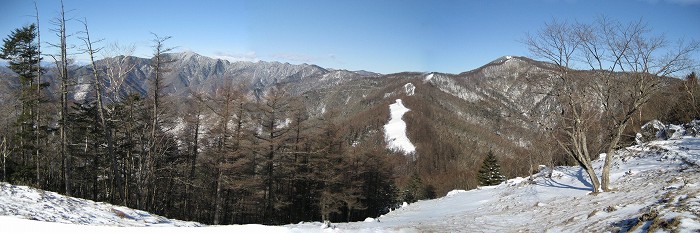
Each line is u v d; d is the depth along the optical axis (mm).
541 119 16234
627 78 14008
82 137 31312
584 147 14977
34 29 28312
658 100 29688
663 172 15805
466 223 12406
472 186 70750
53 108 29484
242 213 34031
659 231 6508
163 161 28203
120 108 25109
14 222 9320
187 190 30750
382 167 43125
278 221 33438
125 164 28953
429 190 67000
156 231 9766
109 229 9609
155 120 21359
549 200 15969
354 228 12102
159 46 20141
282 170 30000
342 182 33719
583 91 14727
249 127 25281
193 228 10211
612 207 10242
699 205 7312
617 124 14680
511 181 27219
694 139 22375
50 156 32625
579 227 9266
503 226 11477
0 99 27406
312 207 35062
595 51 14000
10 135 29422
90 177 33094
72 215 11047
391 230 11336
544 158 24953
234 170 25359
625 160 21578
